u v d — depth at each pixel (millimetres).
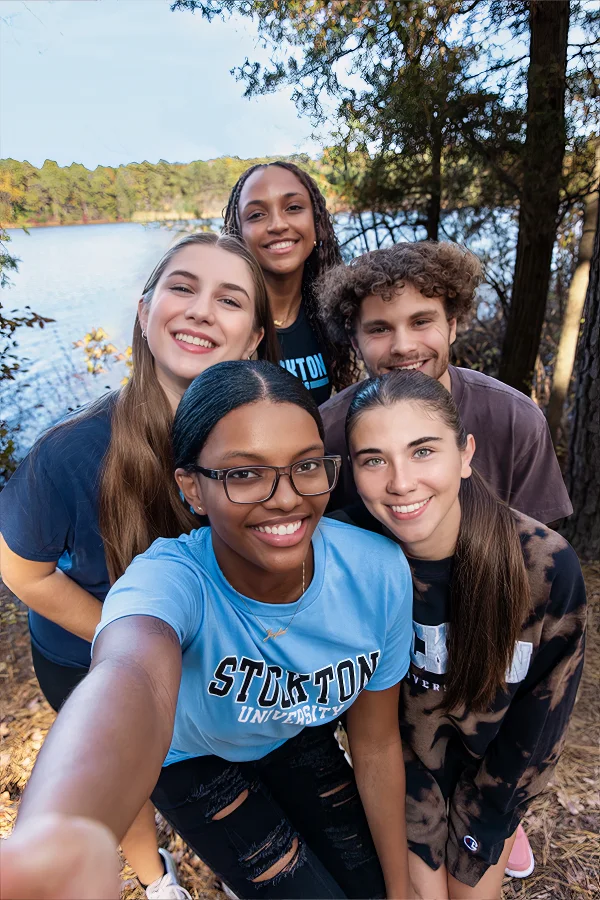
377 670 1259
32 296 4250
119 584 1030
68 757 569
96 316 4332
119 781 574
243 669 1104
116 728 626
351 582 1145
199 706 1143
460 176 3471
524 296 3840
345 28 2422
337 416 1712
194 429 998
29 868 425
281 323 2469
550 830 1982
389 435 1151
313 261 2508
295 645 1116
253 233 2330
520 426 1744
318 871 1288
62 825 474
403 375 1227
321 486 1005
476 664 1301
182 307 1395
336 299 1766
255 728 1189
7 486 1440
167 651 851
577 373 3293
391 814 1362
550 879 1830
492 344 4652
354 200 3732
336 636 1137
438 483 1170
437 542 1273
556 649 1364
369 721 1321
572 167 3254
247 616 1082
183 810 1268
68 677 1606
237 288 1441
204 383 1011
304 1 2355
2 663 2949
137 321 1504
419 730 1477
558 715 1406
